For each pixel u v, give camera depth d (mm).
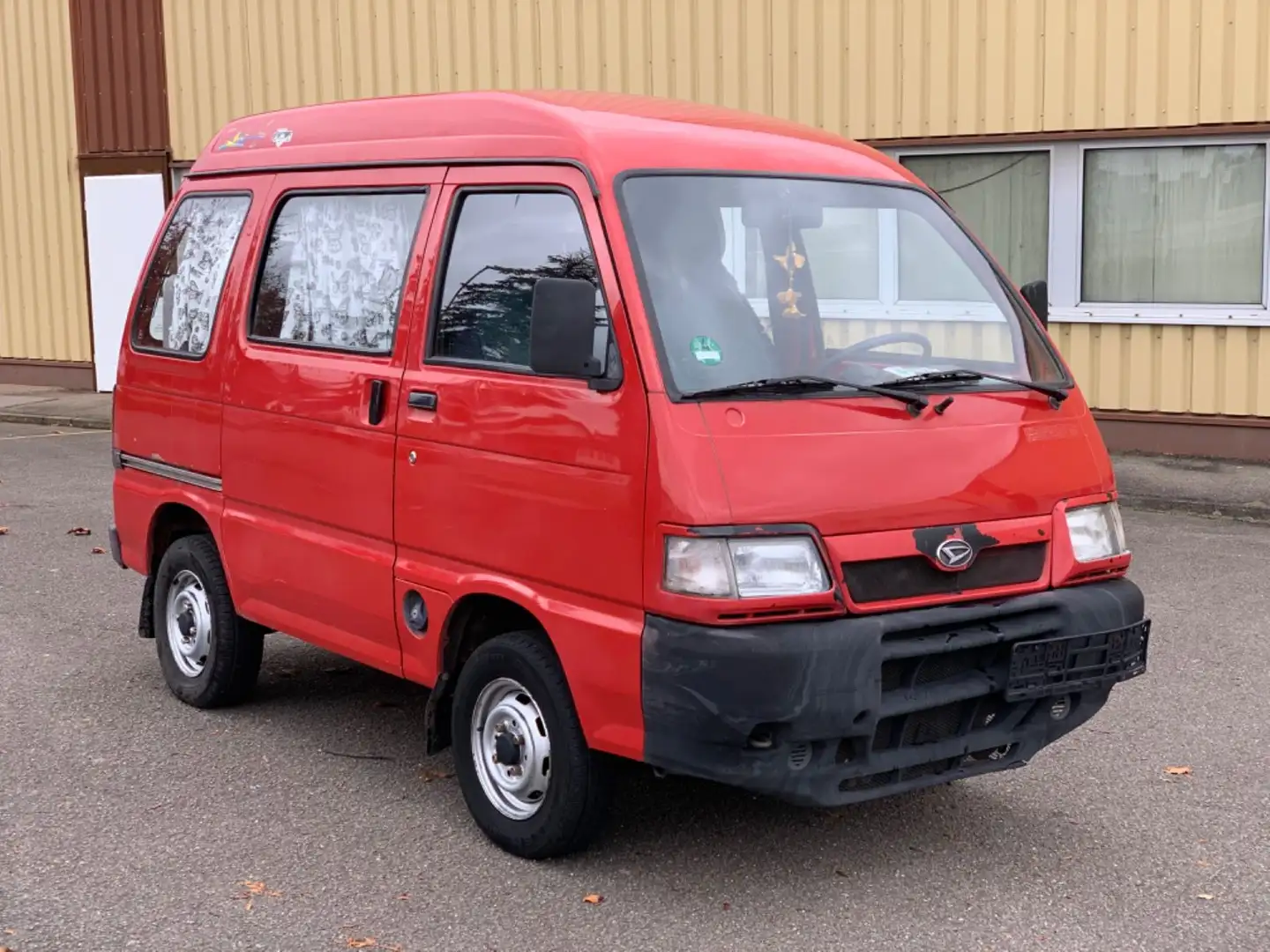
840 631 4117
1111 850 4895
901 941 4211
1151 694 6633
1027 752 4676
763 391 4355
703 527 4074
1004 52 12914
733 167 4859
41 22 19578
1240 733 6086
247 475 5945
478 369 4812
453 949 4156
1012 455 4590
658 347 4285
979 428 4586
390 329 5234
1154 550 9648
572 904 4449
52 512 11242
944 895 4535
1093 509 4762
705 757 4121
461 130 5137
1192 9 12203
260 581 5922
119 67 19016
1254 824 5121
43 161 19906
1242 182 12391
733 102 14219
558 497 4461
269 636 7805
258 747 5953
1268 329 12320
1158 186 12695
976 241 5367
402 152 5344
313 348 5605
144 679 6914
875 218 5086
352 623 5438
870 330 4969
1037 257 13266
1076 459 4766
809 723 4070
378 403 5184
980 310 5148
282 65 17562
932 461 4414
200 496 6301
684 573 4094
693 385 4289
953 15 13062
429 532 4980
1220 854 4859
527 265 4746
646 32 14625
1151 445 12875
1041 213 13195
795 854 4848
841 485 4227
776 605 4078
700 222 4629
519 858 4793
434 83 16312
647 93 14734
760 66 14016
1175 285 12758
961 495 4418
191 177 6684
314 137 5883
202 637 6426
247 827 5082
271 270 5934
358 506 5316
